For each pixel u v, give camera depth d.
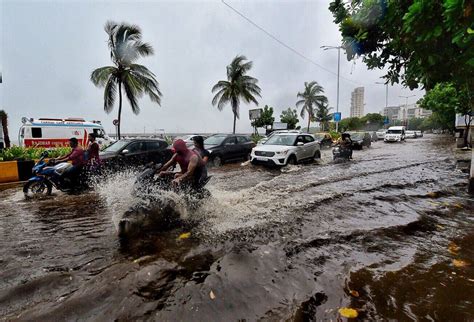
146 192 4.50
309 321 2.14
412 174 9.46
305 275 2.83
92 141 8.20
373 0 3.06
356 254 3.33
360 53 3.90
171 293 2.51
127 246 3.64
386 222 4.46
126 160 9.33
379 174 9.53
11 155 10.63
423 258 3.21
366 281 2.72
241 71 31.25
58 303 2.39
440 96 20.66
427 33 2.28
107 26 19.44
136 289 2.58
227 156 13.28
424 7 2.15
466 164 11.31
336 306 2.33
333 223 4.43
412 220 4.54
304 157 13.20
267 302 2.38
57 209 5.62
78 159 7.50
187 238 3.85
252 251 3.39
